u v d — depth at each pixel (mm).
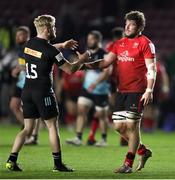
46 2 74875
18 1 75562
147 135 53188
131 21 27734
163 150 39281
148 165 31094
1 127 58812
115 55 28391
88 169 29203
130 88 27828
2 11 74625
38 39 27578
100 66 28469
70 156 35000
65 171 27766
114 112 28312
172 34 72750
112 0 73000
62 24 64250
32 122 28109
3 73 59500
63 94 59531
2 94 61531
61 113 60812
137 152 28672
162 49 71625
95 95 41656
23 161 32000
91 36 40219
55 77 55656
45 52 27281
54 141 27500
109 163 31875
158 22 73625
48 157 33938
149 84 27203
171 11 74375
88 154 36188
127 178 25891
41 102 27375
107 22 67250
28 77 27766
